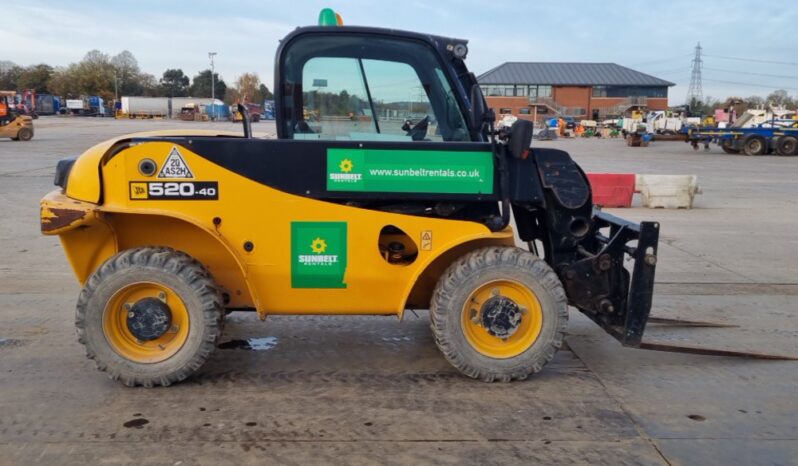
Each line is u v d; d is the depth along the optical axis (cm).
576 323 605
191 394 433
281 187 436
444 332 444
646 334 580
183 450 360
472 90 445
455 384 455
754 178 2055
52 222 421
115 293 422
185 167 429
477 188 448
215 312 432
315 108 458
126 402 418
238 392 438
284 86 454
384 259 453
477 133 465
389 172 439
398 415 407
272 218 438
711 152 3509
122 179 429
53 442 366
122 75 10962
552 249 473
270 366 485
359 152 436
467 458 356
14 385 443
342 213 442
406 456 357
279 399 427
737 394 451
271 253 443
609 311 470
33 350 511
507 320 447
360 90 459
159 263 423
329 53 453
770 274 808
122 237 456
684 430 395
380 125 464
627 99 8044
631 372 487
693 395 447
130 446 363
